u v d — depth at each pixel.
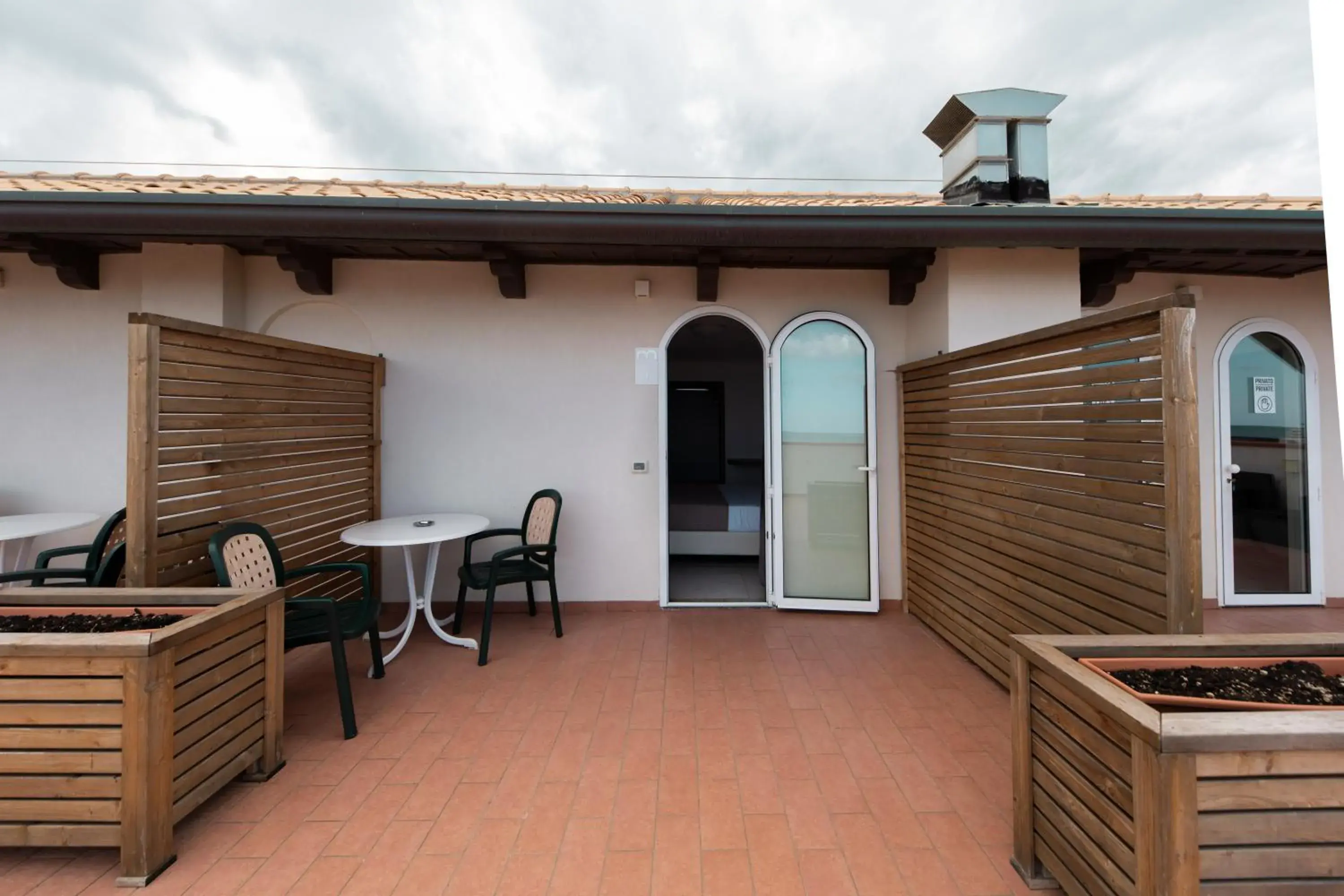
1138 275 4.80
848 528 4.76
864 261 4.58
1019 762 1.91
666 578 4.79
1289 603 4.82
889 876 1.91
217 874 1.93
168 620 2.31
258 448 3.32
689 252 4.30
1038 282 4.09
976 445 3.57
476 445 4.75
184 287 4.29
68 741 1.88
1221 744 1.29
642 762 2.58
